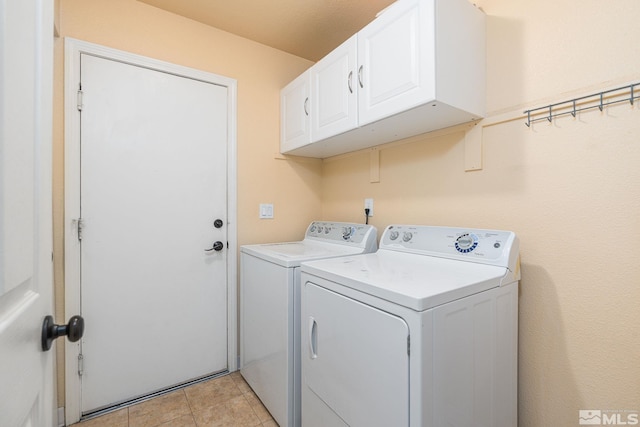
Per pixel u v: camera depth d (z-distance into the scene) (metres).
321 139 1.80
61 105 1.51
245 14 1.84
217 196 1.99
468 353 0.94
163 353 1.81
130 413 1.60
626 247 0.99
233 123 2.05
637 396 0.97
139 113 1.72
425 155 1.66
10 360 0.42
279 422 1.47
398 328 0.85
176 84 1.84
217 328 1.99
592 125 1.06
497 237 1.19
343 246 1.84
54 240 1.51
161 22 1.79
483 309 1.00
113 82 1.64
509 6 1.29
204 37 1.94
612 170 1.01
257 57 2.16
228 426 1.51
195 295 1.91
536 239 1.21
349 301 1.03
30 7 0.50
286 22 1.91
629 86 0.97
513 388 1.16
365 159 2.07
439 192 1.59
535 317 1.21
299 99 2.02
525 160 1.24
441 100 1.17
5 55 0.41
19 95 0.46
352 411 1.01
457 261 1.25
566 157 1.12
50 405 0.62
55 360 1.49
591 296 1.07
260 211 2.18
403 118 1.38
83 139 1.57
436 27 1.15
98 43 1.60
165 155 1.80
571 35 1.11
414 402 0.80
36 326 0.53
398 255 1.48
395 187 1.85
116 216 1.66
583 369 1.09
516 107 1.26
